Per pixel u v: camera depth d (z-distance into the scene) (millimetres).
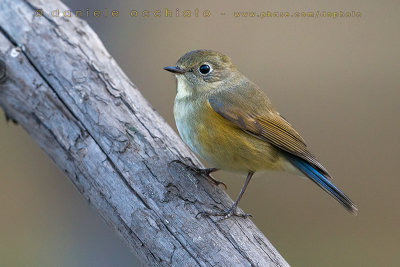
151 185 6539
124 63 13688
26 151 12930
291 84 15398
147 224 6207
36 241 12242
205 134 7559
